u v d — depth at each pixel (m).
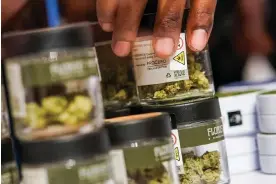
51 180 0.67
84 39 0.70
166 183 0.77
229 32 1.90
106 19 0.90
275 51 2.08
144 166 0.77
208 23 0.91
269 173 1.12
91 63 0.70
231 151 1.15
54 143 0.67
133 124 0.77
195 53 0.93
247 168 1.16
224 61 1.91
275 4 2.02
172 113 0.92
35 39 0.68
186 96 0.92
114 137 0.77
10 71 0.70
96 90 0.71
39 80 0.67
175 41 0.88
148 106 0.92
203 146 0.94
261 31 2.03
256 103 1.15
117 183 0.77
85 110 0.68
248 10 1.96
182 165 0.92
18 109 0.69
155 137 0.78
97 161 0.69
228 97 1.15
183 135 0.93
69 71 0.68
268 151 1.12
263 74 2.07
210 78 0.96
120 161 0.77
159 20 0.87
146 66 0.91
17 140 0.74
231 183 1.05
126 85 0.96
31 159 0.69
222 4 1.87
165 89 0.91
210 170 0.94
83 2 1.19
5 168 0.73
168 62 0.90
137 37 0.91
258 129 1.16
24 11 1.08
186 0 0.91
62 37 0.68
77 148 0.68
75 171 0.67
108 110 0.94
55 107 0.68
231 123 1.15
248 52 2.00
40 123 0.68
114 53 0.92
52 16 1.12
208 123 0.94
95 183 0.69
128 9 0.87
